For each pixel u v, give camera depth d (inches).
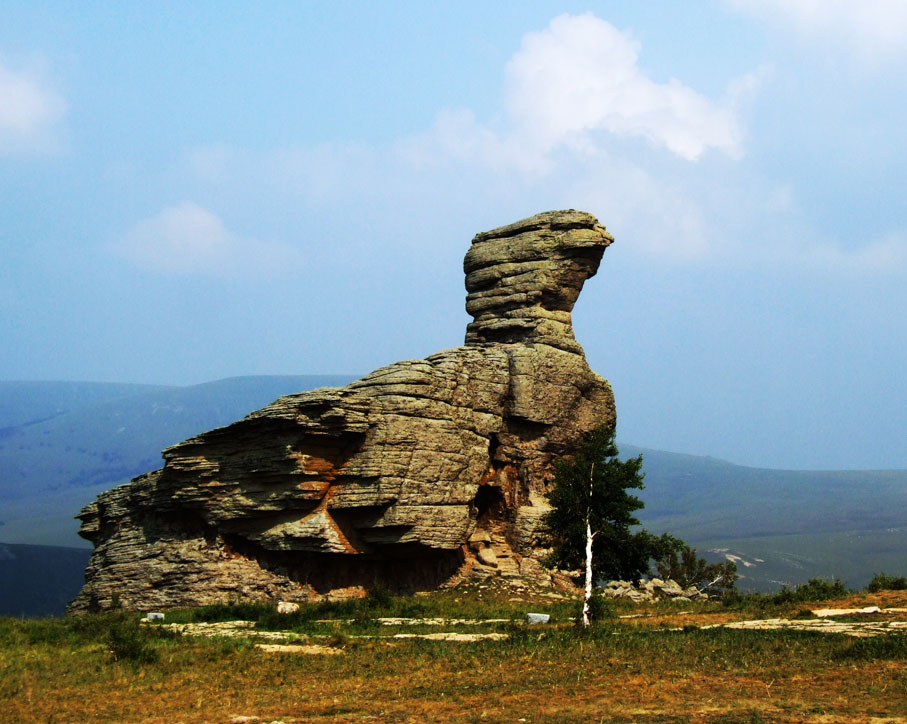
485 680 1102.4
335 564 2149.4
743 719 876.0
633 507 1722.4
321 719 958.4
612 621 1624.0
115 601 2018.9
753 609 1711.4
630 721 890.1
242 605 1876.2
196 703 1057.5
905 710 880.3
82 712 1035.9
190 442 2169.0
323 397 2018.9
